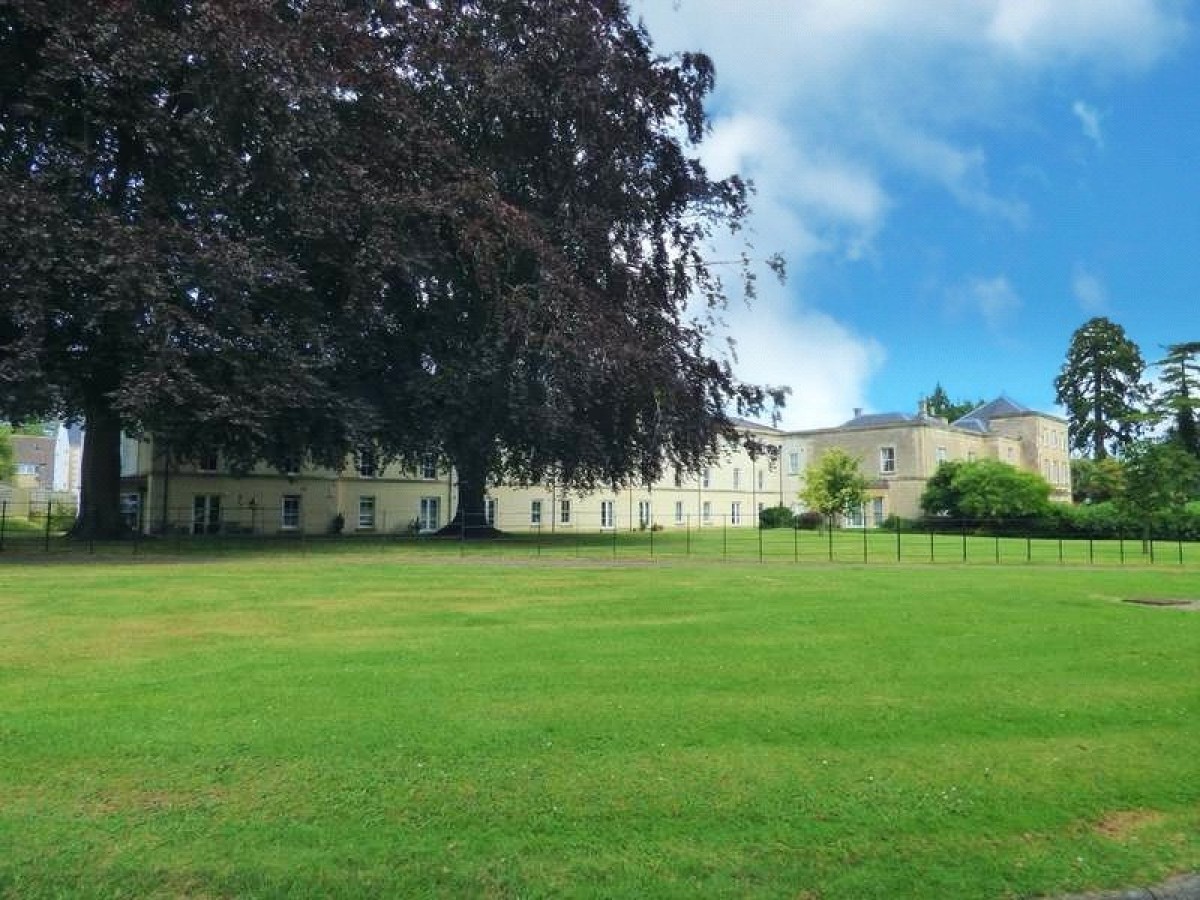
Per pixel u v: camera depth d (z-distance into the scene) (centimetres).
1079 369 7762
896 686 755
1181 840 449
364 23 2492
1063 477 7381
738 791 499
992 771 539
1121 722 654
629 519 5881
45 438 10625
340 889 384
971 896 390
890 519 5650
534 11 2809
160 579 1551
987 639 996
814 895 388
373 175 2411
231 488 3997
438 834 438
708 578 1706
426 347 2841
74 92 2048
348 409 2398
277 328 2277
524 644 944
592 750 566
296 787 495
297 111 2134
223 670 797
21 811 459
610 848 427
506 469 3412
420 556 2255
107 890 380
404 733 595
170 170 2153
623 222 3145
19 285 1794
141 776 509
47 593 1336
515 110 2778
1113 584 1678
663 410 2908
